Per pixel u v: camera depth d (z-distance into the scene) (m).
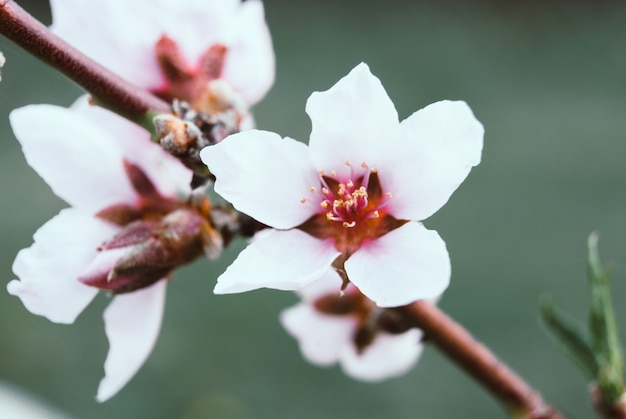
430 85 0.79
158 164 0.26
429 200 0.25
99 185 0.26
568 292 0.61
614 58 0.83
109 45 0.27
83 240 0.26
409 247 0.24
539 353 0.58
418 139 0.24
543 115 0.76
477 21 0.86
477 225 0.65
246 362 0.59
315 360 0.30
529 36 0.85
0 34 0.24
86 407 0.58
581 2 0.86
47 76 0.75
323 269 0.24
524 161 0.71
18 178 0.70
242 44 0.27
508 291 0.61
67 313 0.26
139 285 0.26
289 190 0.25
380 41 0.83
